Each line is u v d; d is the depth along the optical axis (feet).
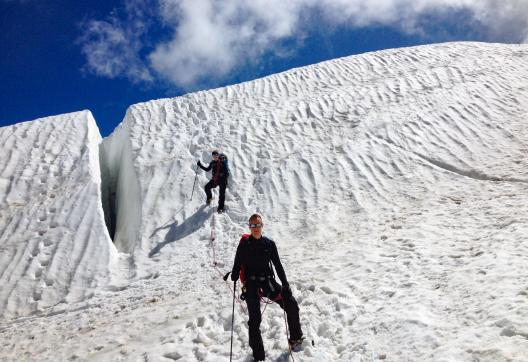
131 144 46.37
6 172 40.88
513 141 40.70
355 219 31.27
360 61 67.87
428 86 54.75
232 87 60.85
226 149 44.80
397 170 37.52
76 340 20.74
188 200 37.50
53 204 36.22
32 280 28.55
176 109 54.65
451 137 42.34
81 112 54.49
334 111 50.70
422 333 14.07
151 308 22.90
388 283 19.19
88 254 30.68
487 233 22.82
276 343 15.96
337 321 16.93
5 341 22.40
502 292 14.98
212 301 21.72
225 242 31.30
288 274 23.32
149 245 32.17
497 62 63.31
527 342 11.48
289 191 36.99
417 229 26.25
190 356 16.35
